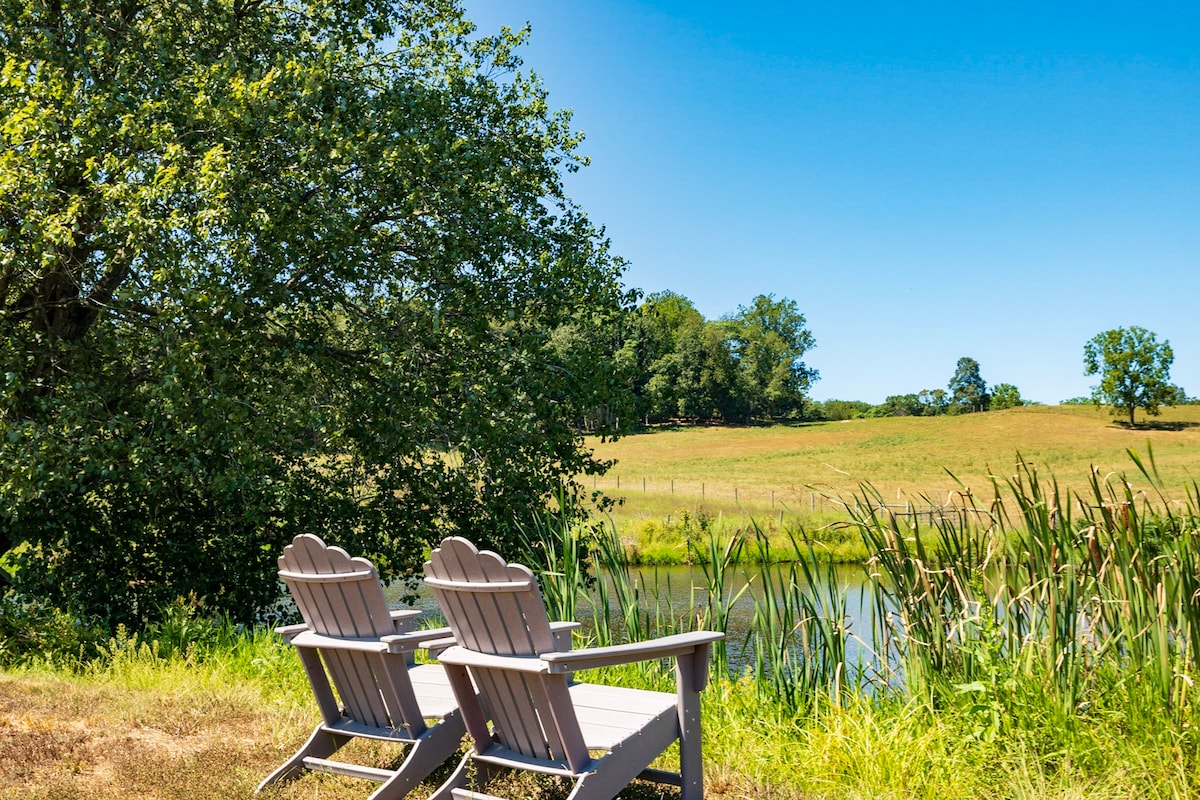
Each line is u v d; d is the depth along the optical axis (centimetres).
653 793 366
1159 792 340
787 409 12569
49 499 1011
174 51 1144
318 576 358
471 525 1216
